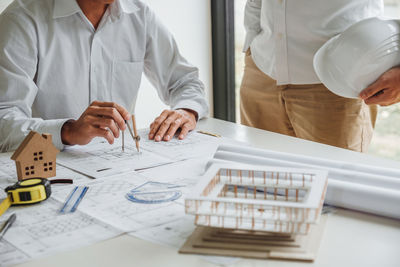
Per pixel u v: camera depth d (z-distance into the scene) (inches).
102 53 56.4
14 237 25.4
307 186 26.5
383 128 96.7
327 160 34.3
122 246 24.4
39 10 51.9
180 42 104.7
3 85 48.5
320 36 61.0
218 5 106.7
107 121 42.5
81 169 37.8
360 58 39.5
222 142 46.4
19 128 44.6
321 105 64.0
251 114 74.5
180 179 34.9
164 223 27.0
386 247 24.3
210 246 23.8
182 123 50.4
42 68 52.8
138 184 33.9
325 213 28.6
